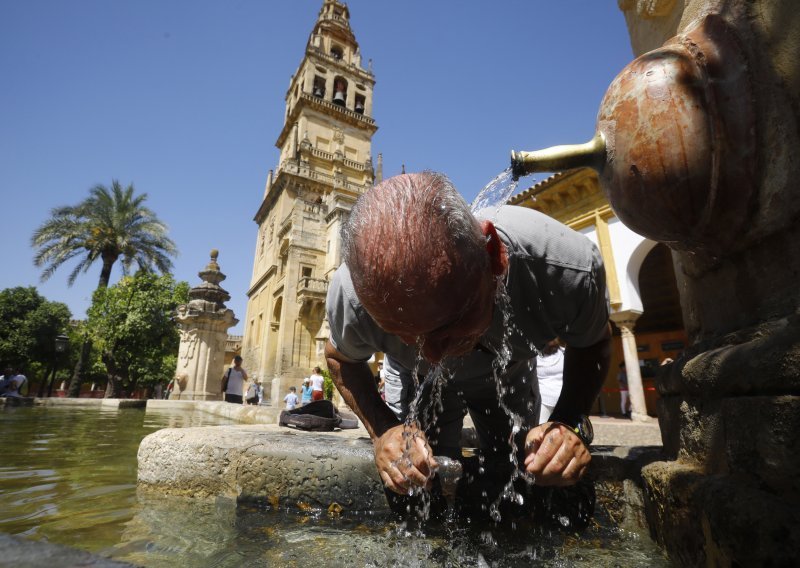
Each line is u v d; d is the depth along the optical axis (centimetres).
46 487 236
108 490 228
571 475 143
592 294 172
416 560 132
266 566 126
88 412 1127
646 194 132
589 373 190
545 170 152
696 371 127
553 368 397
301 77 3541
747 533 88
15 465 318
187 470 213
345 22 3828
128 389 3052
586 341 188
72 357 3303
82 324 2466
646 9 184
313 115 3269
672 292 1198
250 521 174
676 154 123
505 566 127
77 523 169
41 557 62
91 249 2511
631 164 132
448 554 137
